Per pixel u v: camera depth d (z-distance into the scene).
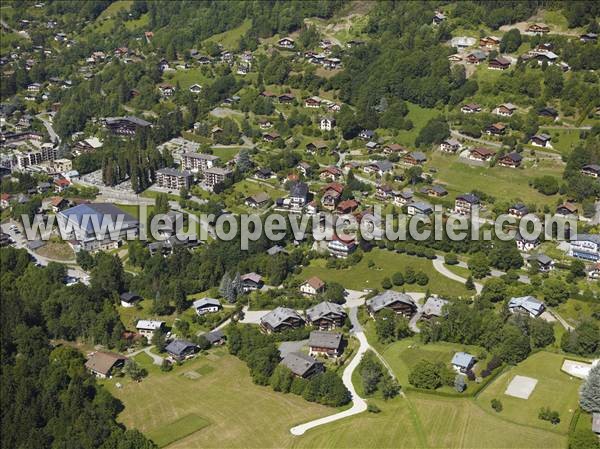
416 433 186.38
